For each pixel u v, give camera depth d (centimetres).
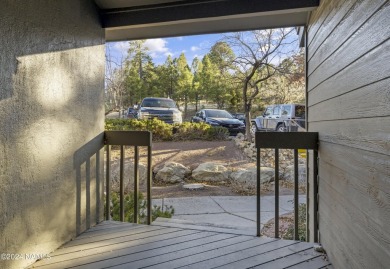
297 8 273
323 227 254
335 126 214
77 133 277
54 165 245
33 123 221
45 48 234
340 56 200
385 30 132
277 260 226
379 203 140
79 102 280
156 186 645
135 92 1373
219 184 657
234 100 1073
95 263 220
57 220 248
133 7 307
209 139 989
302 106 936
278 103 1072
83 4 285
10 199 201
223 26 346
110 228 296
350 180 182
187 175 693
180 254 235
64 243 256
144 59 1434
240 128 1056
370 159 150
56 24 246
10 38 200
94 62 305
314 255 236
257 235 275
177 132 973
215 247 248
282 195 562
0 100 192
